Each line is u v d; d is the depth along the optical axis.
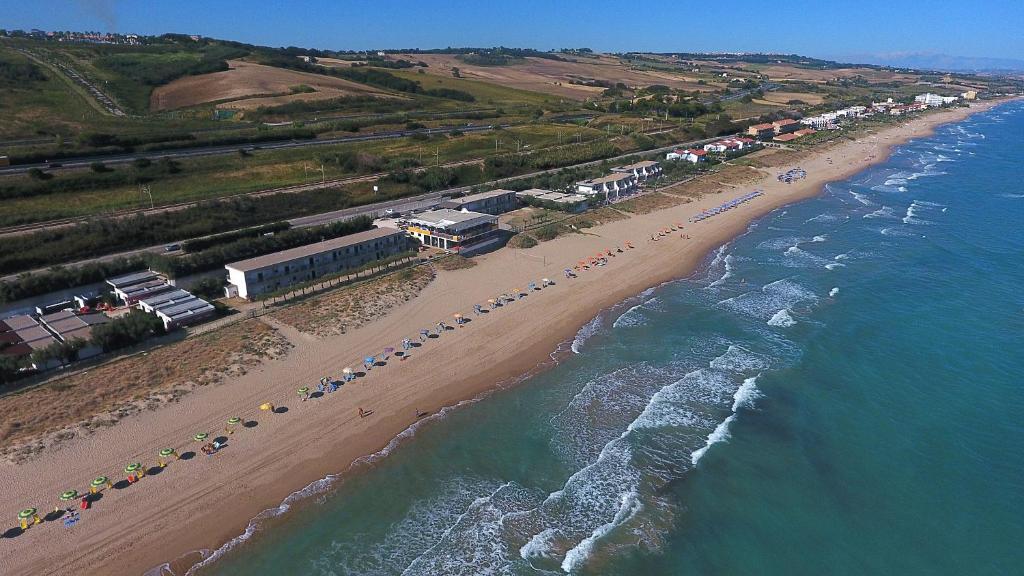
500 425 44.91
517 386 50.22
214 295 64.06
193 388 46.34
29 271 63.62
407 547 33.84
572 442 42.94
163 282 63.28
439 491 38.16
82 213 79.19
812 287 69.81
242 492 37.38
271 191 95.94
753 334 58.59
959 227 93.69
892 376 51.06
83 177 89.00
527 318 62.41
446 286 69.12
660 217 101.12
